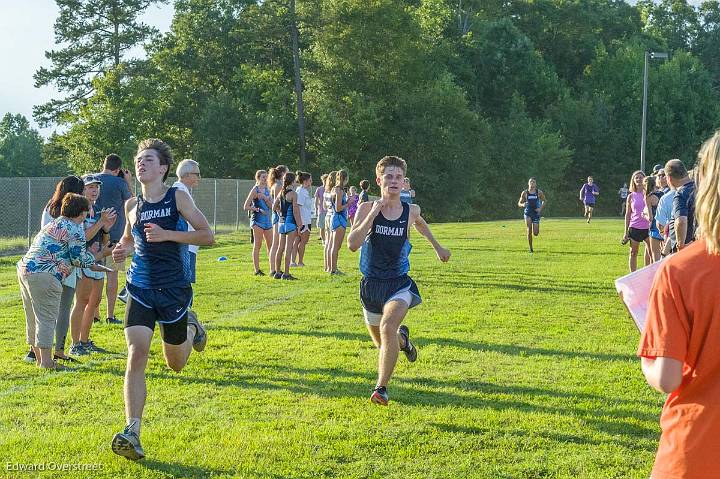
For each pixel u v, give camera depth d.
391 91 59.12
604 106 72.06
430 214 60.28
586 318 10.66
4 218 22.69
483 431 5.69
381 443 5.41
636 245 14.80
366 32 56.06
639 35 88.06
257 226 15.37
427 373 7.42
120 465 4.93
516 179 66.00
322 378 7.19
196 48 59.97
